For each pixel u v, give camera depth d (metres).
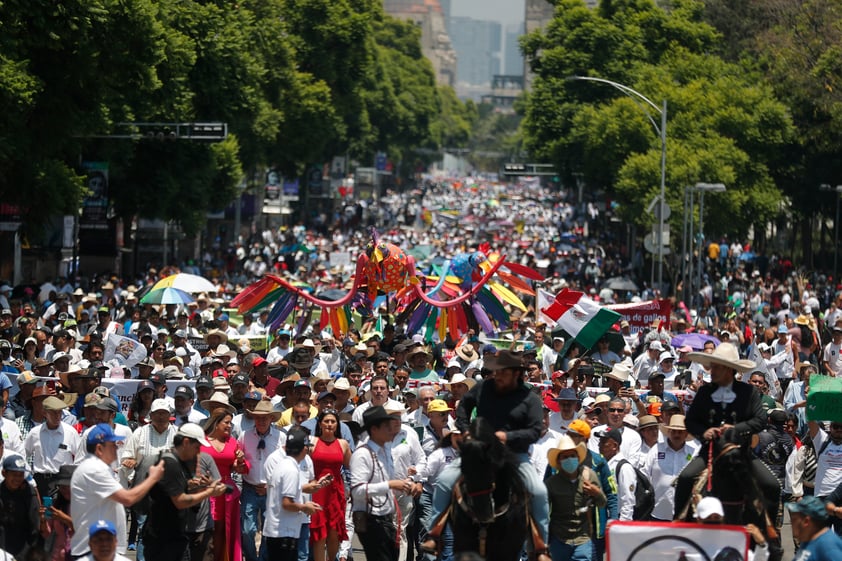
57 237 95.81
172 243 126.44
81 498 23.44
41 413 32.56
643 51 148.88
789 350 53.59
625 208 115.75
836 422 31.22
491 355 23.62
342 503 28.94
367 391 36.75
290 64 148.50
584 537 26.09
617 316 43.88
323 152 196.75
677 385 44.28
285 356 43.41
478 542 22.55
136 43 64.75
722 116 117.38
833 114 118.38
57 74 62.41
